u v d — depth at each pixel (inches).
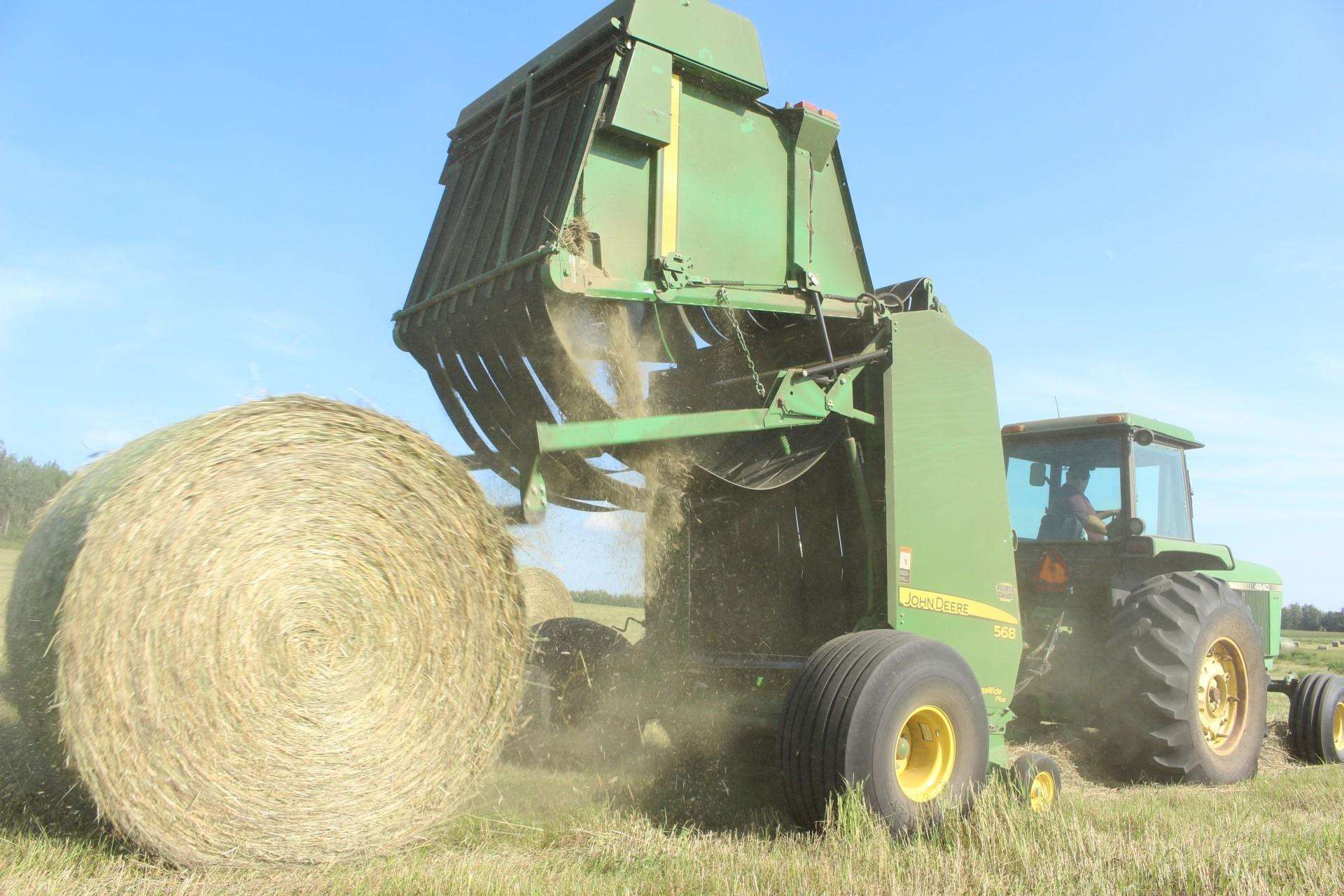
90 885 109.0
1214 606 213.3
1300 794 193.2
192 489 120.1
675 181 153.9
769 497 164.1
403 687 130.8
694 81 159.2
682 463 157.2
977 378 186.4
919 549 169.0
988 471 184.1
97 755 113.3
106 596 114.8
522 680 140.2
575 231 141.0
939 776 149.6
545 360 148.1
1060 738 235.5
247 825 120.4
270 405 126.5
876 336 171.2
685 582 187.2
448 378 167.3
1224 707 219.3
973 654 175.5
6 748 144.3
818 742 137.3
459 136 182.9
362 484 129.9
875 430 170.7
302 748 123.7
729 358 175.6
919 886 114.0
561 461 143.6
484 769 136.9
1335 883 118.1
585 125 147.0
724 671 179.6
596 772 183.3
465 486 136.0
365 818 127.2
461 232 166.2
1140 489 242.7
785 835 140.3
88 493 124.3
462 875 115.0
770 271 167.2
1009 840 131.3
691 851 127.5
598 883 112.8
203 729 118.6
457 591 134.8
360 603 128.5
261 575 123.1
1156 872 119.4
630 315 150.1
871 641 146.6
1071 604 229.6
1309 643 1416.1
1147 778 210.5
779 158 171.9
